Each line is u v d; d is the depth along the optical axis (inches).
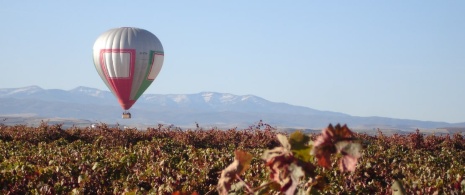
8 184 421.1
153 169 481.1
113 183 444.8
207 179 450.9
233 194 134.2
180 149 834.8
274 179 110.3
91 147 823.7
